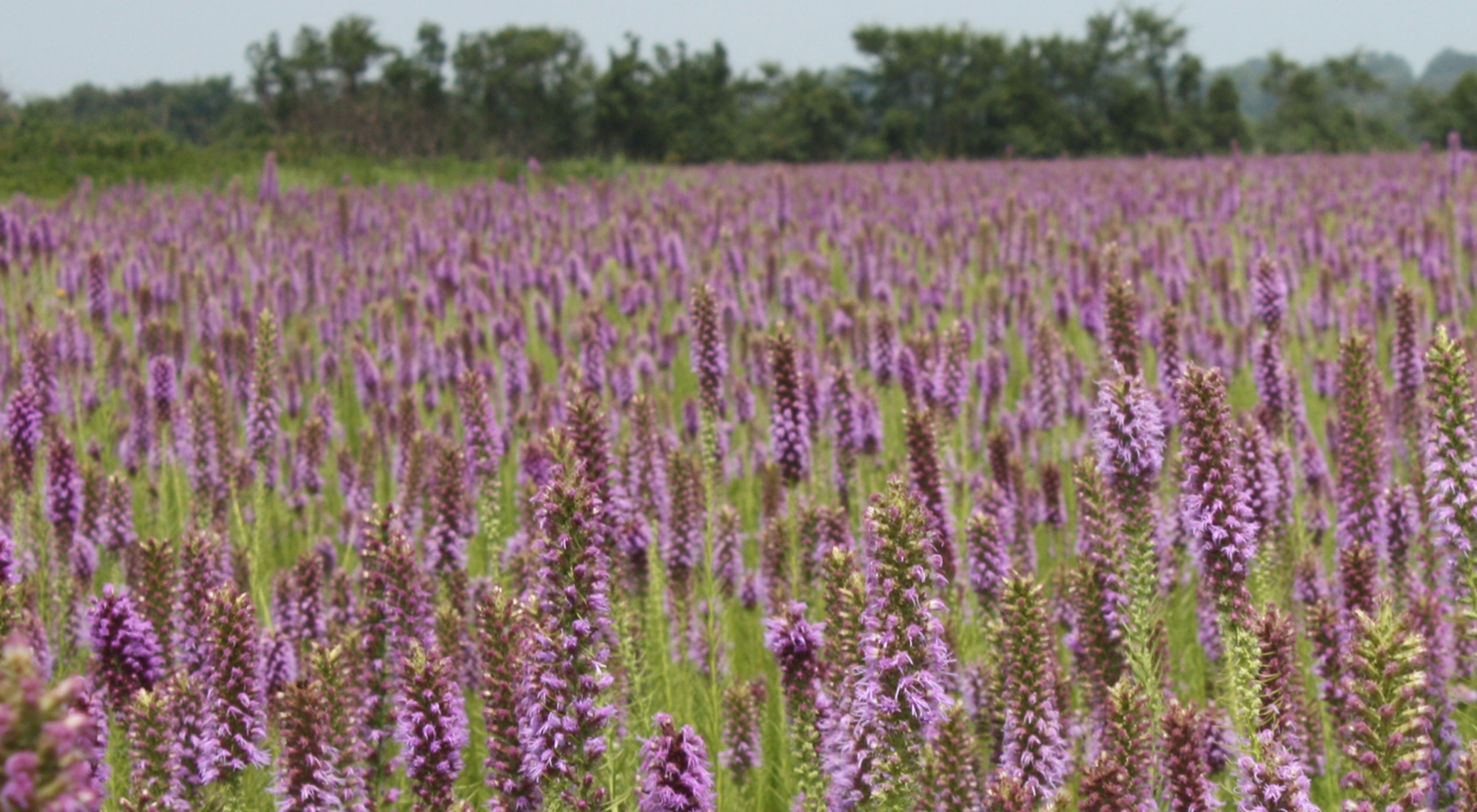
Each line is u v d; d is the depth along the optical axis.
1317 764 6.60
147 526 11.48
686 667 8.61
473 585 8.77
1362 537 7.93
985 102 115.19
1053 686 5.74
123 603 6.32
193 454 11.62
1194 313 18.17
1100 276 18.70
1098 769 4.91
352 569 11.03
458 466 8.94
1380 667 4.87
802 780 6.36
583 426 6.97
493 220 29.19
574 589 5.07
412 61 110.56
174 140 56.22
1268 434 10.84
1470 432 6.18
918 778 5.18
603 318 17.28
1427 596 6.41
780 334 9.16
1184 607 8.94
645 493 9.63
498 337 18.02
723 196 32.94
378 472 14.02
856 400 10.45
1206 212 30.62
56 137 53.06
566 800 5.05
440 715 5.38
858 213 29.22
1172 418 10.09
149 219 28.83
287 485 13.42
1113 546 6.71
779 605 7.40
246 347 14.74
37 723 2.58
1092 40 121.25
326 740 5.40
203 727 5.70
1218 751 6.30
